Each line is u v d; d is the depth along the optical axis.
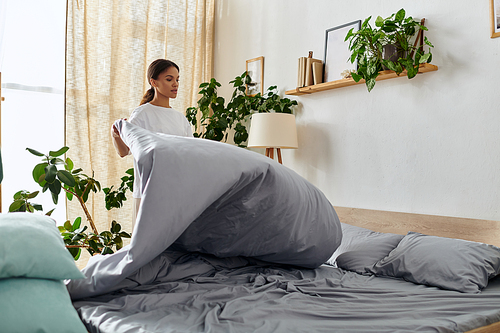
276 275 1.92
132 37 4.09
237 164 1.69
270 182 1.82
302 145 3.66
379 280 2.09
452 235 2.47
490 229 2.30
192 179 1.54
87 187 3.18
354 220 3.05
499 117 2.39
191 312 1.40
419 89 2.80
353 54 2.91
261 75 4.11
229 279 1.84
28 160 3.80
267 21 4.10
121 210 4.02
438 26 2.71
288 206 1.87
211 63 4.69
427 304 1.61
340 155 3.32
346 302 1.60
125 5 4.06
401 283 2.02
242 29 4.40
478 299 1.70
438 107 2.69
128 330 1.20
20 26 3.72
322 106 3.49
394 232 2.78
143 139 1.72
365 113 3.14
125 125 1.93
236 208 1.80
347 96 3.28
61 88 3.93
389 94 2.98
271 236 1.89
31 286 1.23
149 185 1.48
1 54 3.42
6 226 1.32
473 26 2.53
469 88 2.54
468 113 2.54
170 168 1.53
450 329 1.35
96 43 3.92
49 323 1.14
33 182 3.82
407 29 2.75
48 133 3.89
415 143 2.81
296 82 3.75
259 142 3.46
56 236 1.43
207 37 4.66
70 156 3.75
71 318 1.19
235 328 1.25
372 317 1.41
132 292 1.60
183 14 4.40
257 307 1.46
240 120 4.34
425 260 2.04
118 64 4.01
